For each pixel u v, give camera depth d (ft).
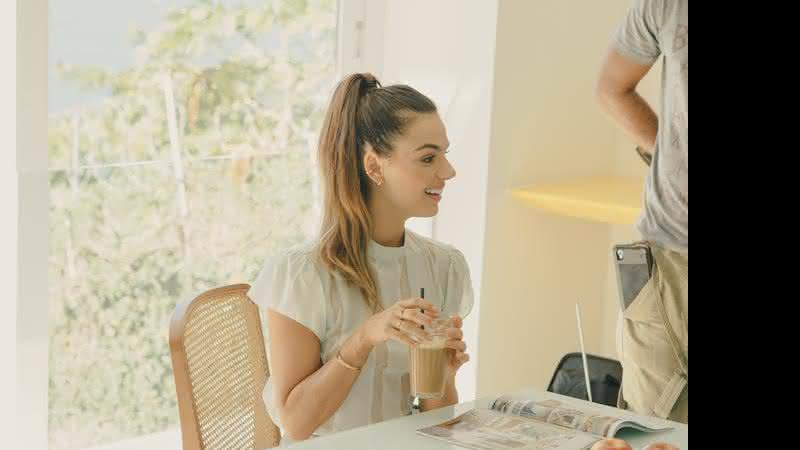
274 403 6.01
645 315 6.83
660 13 6.88
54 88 8.27
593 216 9.45
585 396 8.00
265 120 9.73
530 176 10.30
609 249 11.17
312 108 10.06
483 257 10.07
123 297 8.98
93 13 8.42
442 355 5.39
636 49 7.28
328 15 10.03
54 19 8.18
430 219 10.39
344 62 10.17
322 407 5.66
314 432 5.90
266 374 6.48
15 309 8.26
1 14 7.96
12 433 8.39
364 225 5.99
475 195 10.05
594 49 10.61
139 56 8.77
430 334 5.34
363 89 6.10
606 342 11.32
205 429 5.72
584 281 11.04
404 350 5.99
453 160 10.19
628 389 7.08
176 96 9.05
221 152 9.45
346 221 6.00
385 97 5.99
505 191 10.11
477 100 9.93
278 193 9.93
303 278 5.87
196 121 9.23
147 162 8.95
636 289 6.86
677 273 6.75
